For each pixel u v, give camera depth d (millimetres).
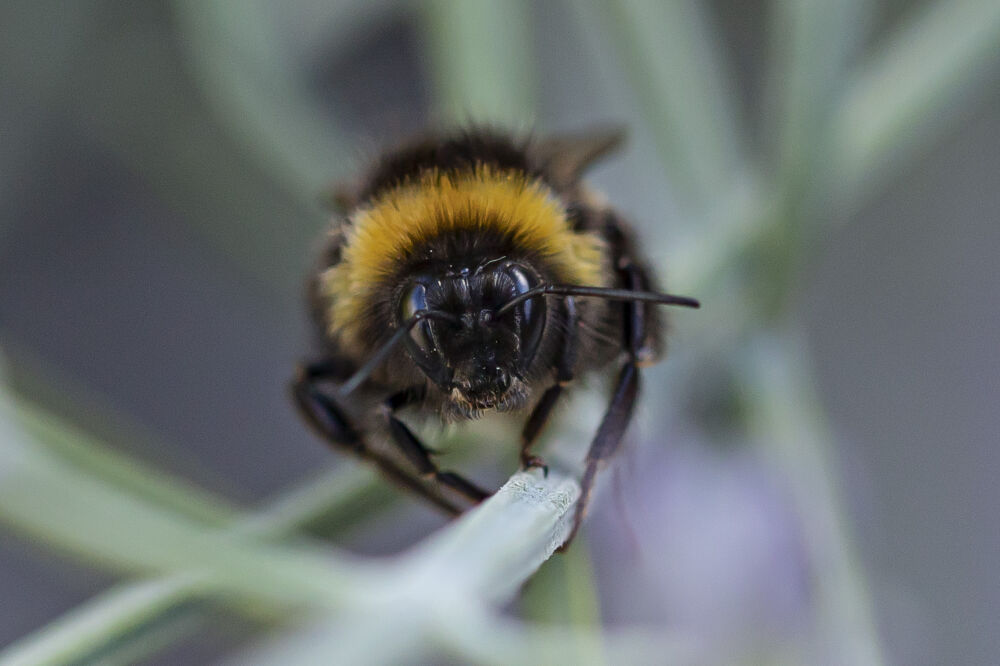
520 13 121
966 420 162
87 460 99
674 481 114
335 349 107
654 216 122
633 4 120
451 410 102
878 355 165
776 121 115
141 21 140
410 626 93
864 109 118
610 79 124
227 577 96
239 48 129
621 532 114
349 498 106
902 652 138
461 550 94
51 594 151
